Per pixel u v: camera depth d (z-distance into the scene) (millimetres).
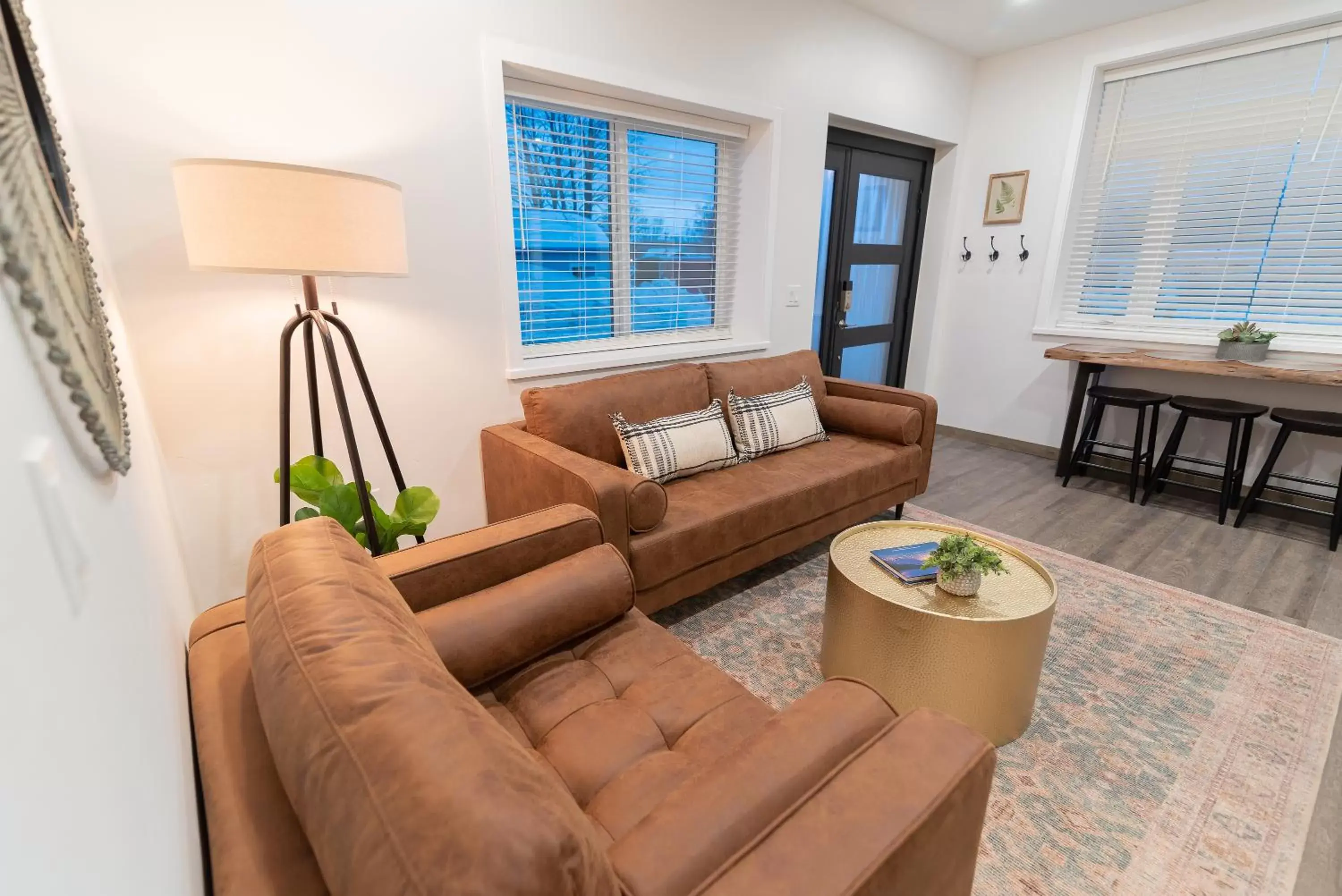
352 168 1878
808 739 848
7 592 334
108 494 726
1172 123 3334
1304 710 1707
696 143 3000
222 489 1837
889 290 4301
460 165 2090
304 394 1934
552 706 1210
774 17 2816
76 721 417
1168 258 3455
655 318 3125
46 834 321
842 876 640
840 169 3643
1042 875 1252
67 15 1412
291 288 1843
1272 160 3049
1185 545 2732
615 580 1423
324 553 882
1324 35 2811
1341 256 2922
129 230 1573
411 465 2219
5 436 371
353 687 605
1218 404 2990
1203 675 1855
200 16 1575
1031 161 3779
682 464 2342
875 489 2664
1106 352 3320
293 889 623
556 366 2520
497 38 2068
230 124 1662
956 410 4469
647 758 1075
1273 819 1374
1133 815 1388
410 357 2133
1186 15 3090
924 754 792
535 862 455
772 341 3379
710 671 1312
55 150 770
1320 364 2777
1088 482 3566
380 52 1863
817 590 2355
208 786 736
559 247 2639
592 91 2432
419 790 496
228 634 1025
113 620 603
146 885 478
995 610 1546
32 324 462
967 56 3820
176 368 1703
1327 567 2512
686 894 654
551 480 1952
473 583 1384
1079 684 1816
